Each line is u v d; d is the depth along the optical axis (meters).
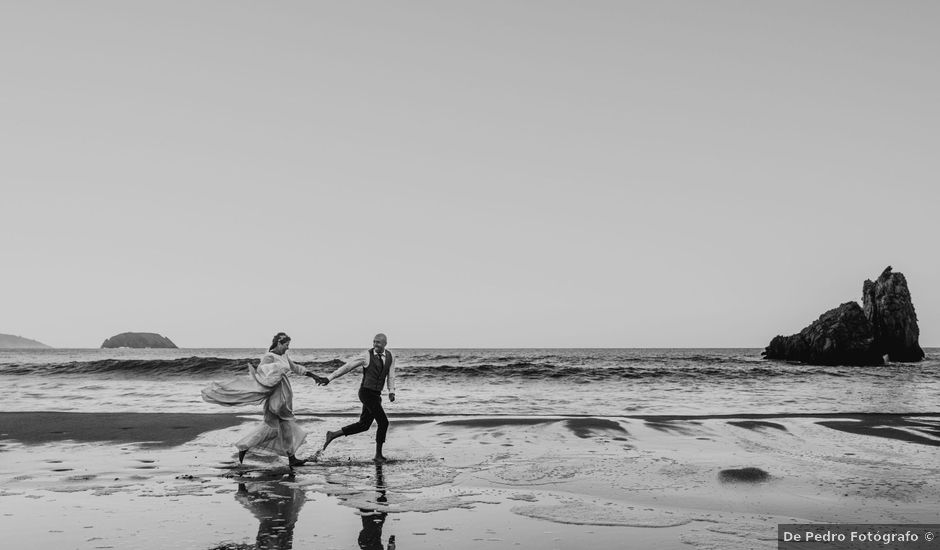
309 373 8.55
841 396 20.95
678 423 12.66
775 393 22.31
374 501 6.17
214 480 7.26
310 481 7.19
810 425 12.38
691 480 7.28
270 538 4.86
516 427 12.07
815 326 62.47
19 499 6.22
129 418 13.17
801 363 61.12
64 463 8.34
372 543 4.73
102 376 32.50
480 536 4.95
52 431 11.33
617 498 6.37
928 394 21.83
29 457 8.81
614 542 4.80
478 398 19.73
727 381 30.12
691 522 5.42
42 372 33.69
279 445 8.26
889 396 20.91
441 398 19.67
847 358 59.06
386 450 9.59
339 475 7.57
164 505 5.96
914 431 11.54
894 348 66.31
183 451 9.34
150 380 30.20
